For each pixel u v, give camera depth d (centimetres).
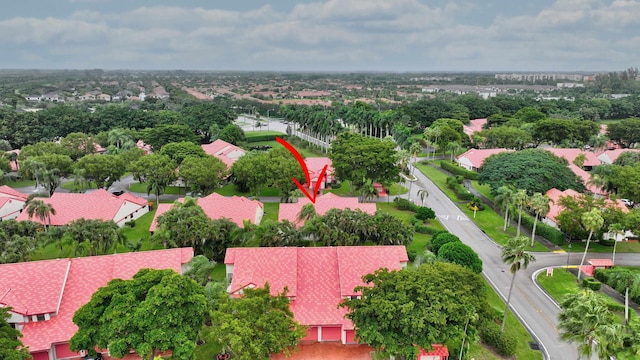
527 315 6400
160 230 7381
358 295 5866
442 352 5178
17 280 5572
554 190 10406
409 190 12031
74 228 7294
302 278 6109
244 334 4222
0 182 12288
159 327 4472
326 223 7681
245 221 7731
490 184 10906
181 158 12681
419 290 4850
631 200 10262
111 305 4622
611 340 4400
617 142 18188
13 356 3997
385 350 4781
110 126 18400
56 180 11369
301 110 19325
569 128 16675
